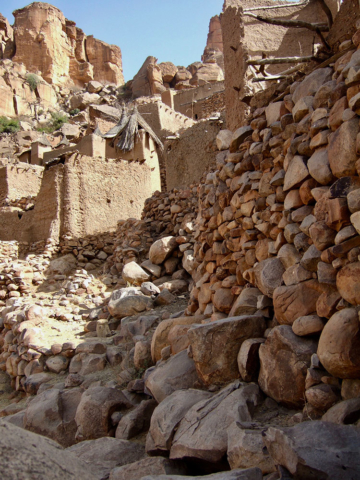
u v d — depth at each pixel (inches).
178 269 351.3
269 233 146.9
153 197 444.1
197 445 100.5
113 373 209.6
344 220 101.2
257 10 398.0
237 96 378.0
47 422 165.6
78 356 241.3
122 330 248.2
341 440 74.5
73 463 58.7
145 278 345.4
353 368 88.1
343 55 129.7
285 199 135.1
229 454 92.2
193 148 532.1
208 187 207.3
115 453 121.8
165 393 135.3
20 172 782.5
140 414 141.9
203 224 203.6
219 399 113.0
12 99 2089.1
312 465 70.3
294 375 103.9
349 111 106.7
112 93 2477.9
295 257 125.8
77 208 520.1
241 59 371.6
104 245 519.5
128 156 737.0
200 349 126.1
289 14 401.4
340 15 150.3
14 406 220.7
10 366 288.4
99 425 148.0
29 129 1876.2
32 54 2549.2
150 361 189.5
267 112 158.7
